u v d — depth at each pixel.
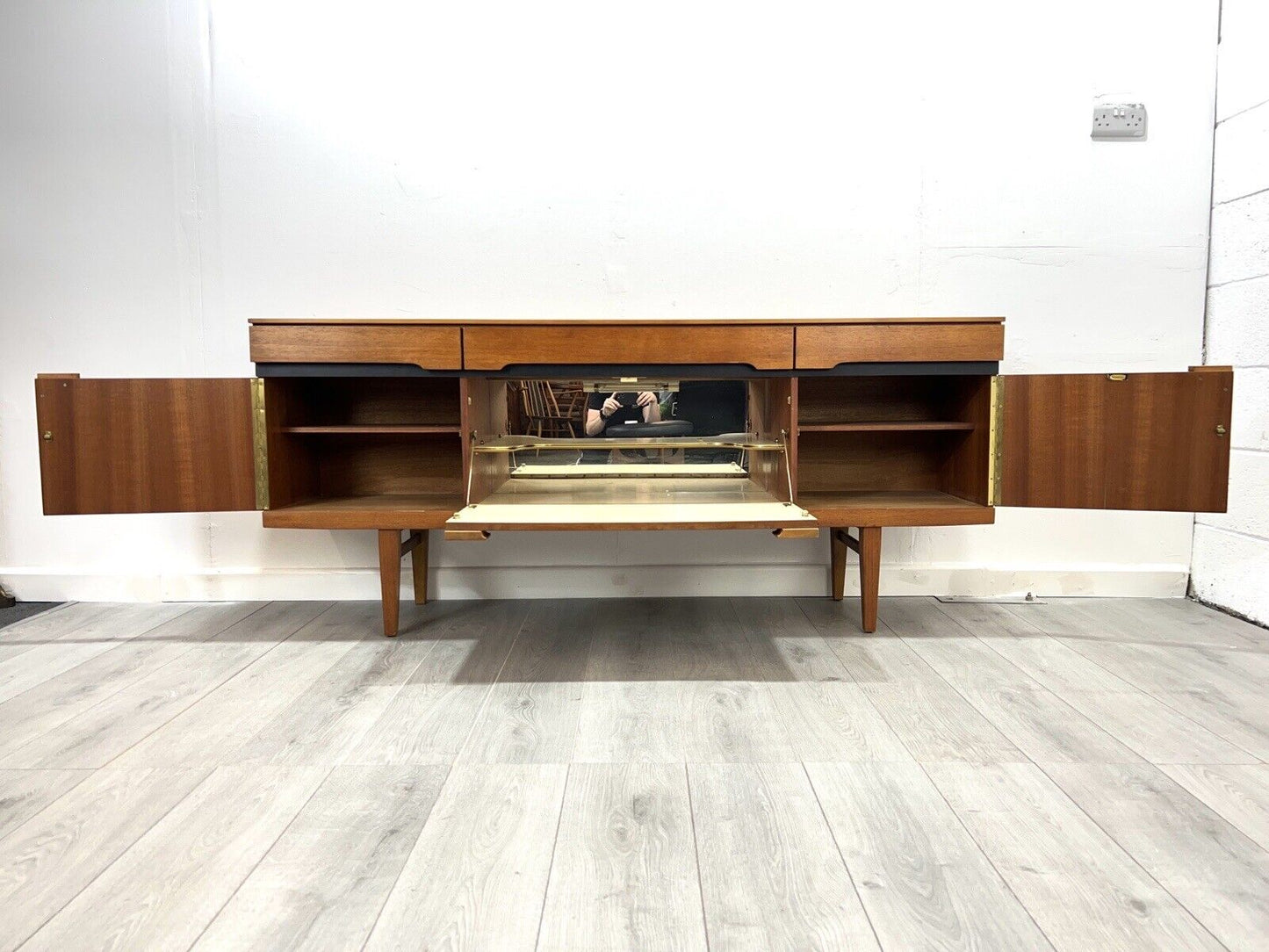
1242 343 2.08
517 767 1.26
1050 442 1.82
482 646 1.89
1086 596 2.30
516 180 2.20
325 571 2.32
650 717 1.46
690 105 2.18
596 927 0.88
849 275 2.22
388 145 2.19
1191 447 1.73
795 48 2.17
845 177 2.20
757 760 1.28
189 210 2.20
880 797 1.16
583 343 1.78
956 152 2.19
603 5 2.16
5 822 1.10
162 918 0.90
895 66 2.17
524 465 2.00
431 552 2.32
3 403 2.26
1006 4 2.16
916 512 1.90
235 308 2.22
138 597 2.30
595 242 2.21
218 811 1.13
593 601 2.30
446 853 1.02
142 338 2.23
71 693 1.59
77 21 2.16
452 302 2.22
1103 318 2.23
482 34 2.16
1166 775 1.23
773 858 1.01
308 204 2.20
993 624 2.04
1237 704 1.51
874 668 1.72
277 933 0.87
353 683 1.64
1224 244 2.15
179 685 1.63
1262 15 2.00
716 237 2.21
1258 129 2.02
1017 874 0.97
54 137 2.19
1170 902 0.92
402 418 2.21
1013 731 1.39
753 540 2.32
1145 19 2.16
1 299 2.23
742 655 1.81
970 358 1.80
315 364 1.80
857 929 0.87
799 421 2.22
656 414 1.96
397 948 0.85
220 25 2.16
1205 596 2.23
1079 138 2.18
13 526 2.30
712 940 0.86
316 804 1.15
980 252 2.21
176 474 1.82
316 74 2.17
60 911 0.91
